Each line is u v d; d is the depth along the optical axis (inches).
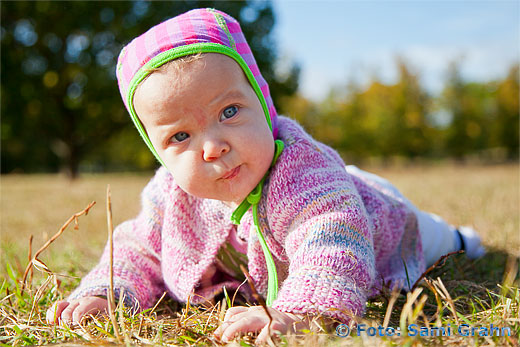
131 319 53.7
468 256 92.0
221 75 51.1
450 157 1010.7
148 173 1067.9
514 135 1016.2
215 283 67.9
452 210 143.3
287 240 56.0
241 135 51.4
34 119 600.4
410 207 77.0
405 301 63.1
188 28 52.9
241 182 53.0
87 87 585.3
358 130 979.3
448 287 68.1
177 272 65.7
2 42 567.5
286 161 57.1
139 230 70.4
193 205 66.7
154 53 51.8
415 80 960.9
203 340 48.4
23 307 62.6
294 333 46.1
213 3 603.5
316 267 50.5
